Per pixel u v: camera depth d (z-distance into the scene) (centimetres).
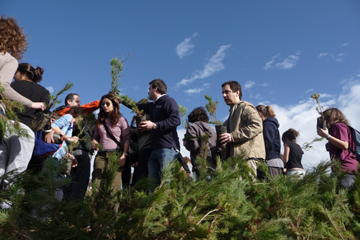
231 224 138
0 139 225
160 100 389
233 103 362
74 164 358
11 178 140
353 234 182
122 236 126
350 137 325
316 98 341
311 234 166
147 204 130
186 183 163
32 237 117
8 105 197
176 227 126
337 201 196
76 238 121
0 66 235
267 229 142
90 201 136
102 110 390
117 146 383
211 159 333
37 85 289
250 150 303
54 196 134
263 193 169
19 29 257
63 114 376
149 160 365
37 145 272
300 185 162
